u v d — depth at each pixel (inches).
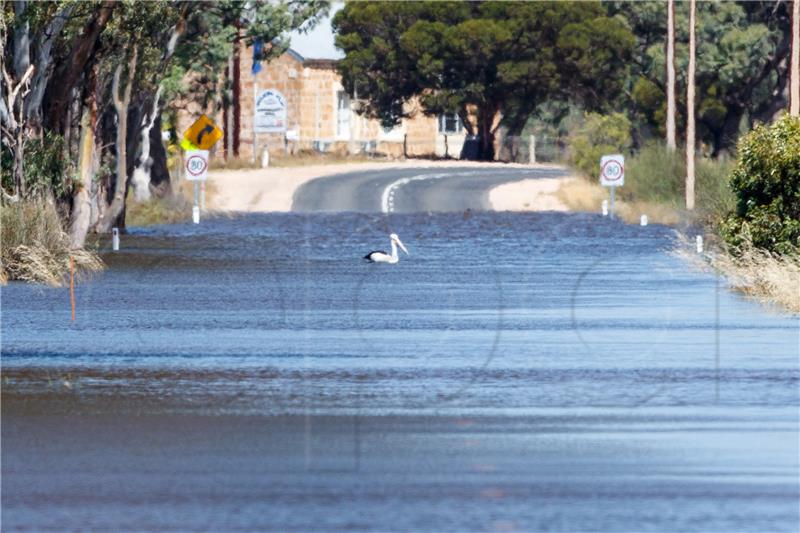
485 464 1550.2
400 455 1601.9
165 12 5339.6
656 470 1517.0
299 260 4894.2
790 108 5221.5
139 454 1606.8
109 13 4995.1
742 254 3890.3
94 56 5191.9
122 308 3326.8
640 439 1695.4
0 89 4707.2
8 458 1585.9
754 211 3902.6
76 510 1343.5
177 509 1347.2
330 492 1416.1
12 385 2139.5
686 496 1398.9
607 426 1784.0
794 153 3846.0
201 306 3380.9
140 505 1363.2
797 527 1280.8
